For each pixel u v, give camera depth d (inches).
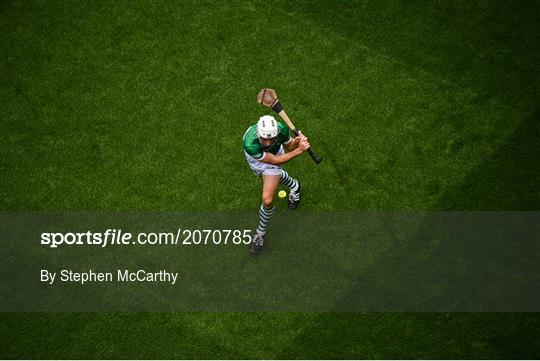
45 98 1438.2
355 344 1173.7
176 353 1173.1
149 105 1425.9
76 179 1347.2
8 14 1537.9
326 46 1486.2
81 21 1528.1
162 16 1529.3
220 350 1176.2
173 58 1478.8
